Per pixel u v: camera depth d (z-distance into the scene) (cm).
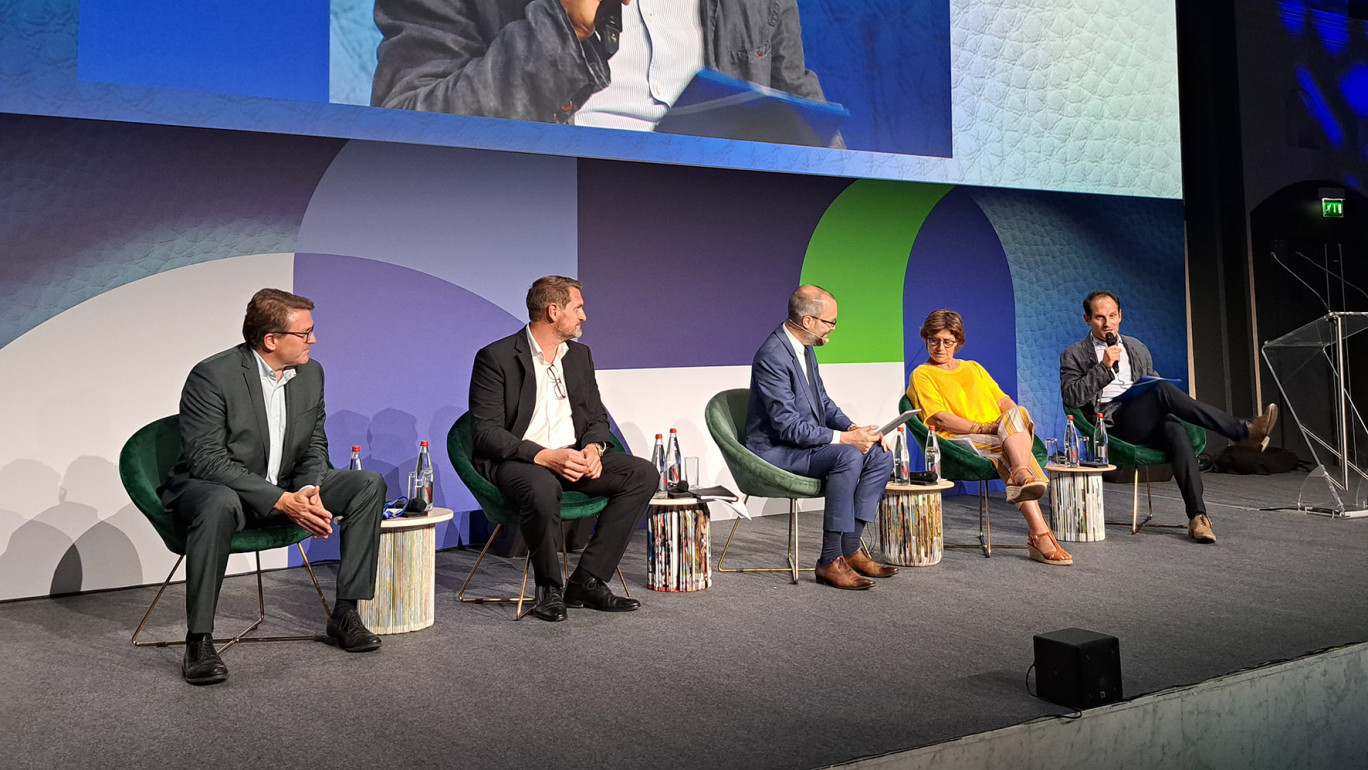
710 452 518
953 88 518
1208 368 695
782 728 211
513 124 412
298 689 242
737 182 524
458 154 445
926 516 389
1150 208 670
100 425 362
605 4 431
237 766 193
